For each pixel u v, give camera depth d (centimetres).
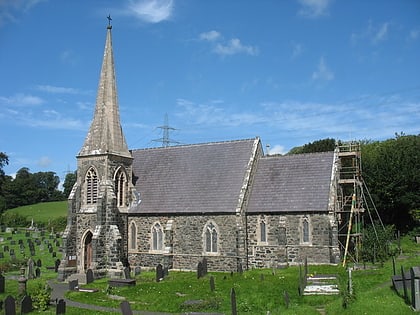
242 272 4569
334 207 4738
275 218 4931
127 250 5522
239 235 4888
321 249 4672
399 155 6956
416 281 2505
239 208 4934
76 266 5212
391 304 2611
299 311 2712
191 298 3291
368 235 4912
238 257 4869
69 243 5191
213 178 5425
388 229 5516
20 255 6956
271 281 3675
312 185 4956
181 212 5234
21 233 9944
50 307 3328
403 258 4747
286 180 5156
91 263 5053
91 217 5253
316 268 4303
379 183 6750
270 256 4900
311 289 3250
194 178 5553
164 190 5597
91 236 5347
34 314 3033
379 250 4712
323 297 3092
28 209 15150
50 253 7175
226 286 3622
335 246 4603
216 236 5047
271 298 3116
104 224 5134
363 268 4209
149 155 6156
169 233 5244
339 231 5034
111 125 5503
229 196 5122
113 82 5666
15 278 5009
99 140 5378
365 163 7106
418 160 6844
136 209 5534
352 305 2689
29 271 5138
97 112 5531
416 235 6544
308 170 5131
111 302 3456
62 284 4716
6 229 10481
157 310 3073
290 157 5359
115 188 5441
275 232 4919
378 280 3516
